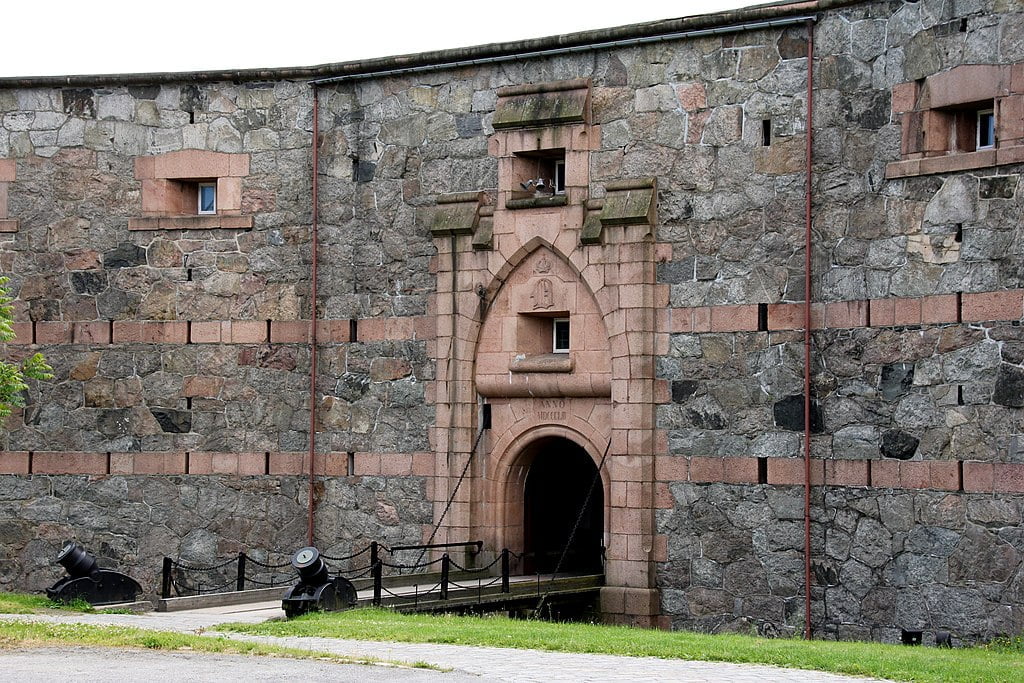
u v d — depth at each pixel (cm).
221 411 3111
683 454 2731
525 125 2881
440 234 2961
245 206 3123
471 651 1961
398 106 3034
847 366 2580
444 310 2961
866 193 2575
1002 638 2350
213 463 3109
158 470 3125
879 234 2556
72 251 3177
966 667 1873
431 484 2967
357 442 3041
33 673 1758
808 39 2642
